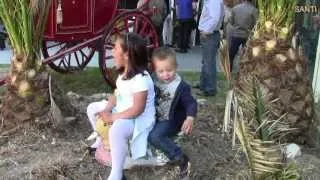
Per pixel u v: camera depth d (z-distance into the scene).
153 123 2.38
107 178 2.47
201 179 2.51
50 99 2.88
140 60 2.32
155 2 5.15
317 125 2.95
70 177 2.47
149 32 4.88
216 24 4.21
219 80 4.89
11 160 2.60
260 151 1.89
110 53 4.82
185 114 2.42
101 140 2.55
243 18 4.51
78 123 3.05
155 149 2.45
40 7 2.79
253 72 2.79
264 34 2.81
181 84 2.40
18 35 2.79
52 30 4.14
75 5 4.25
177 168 2.46
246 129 1.91
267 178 1.91
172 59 2.34
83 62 5.02
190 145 2.82
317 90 3.73
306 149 2.83
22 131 2.82
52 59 4.03
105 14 4.53
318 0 3.91
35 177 2.45
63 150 2.69
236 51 4.60
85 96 3.92
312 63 3.94
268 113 2.06
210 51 4.32
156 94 2.40
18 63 2.81
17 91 2.82
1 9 2.75
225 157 2.71
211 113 3.38
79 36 4.34
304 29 3.91
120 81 2.38
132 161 2.45
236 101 1.94
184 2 6.52
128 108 2.33
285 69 2.76
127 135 2.32
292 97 2.77
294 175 1.96
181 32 6.61
